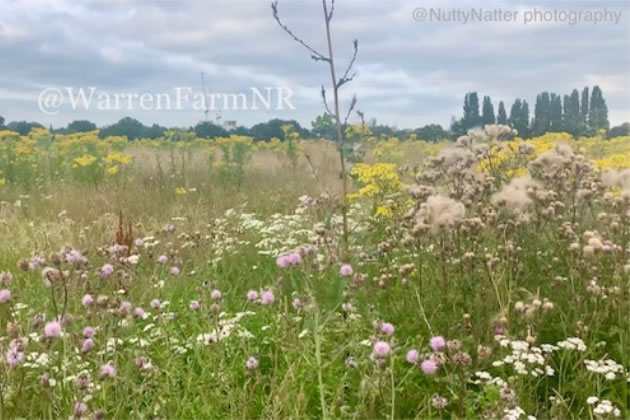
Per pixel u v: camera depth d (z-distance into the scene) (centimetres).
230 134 1680
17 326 332
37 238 769
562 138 1013
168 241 760
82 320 412
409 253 534
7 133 1597
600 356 386
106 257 625
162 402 329
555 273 466
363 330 396
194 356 403
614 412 300
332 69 522
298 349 372
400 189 686
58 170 1402
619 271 422
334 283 392
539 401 352
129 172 1398
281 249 654
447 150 577
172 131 1622
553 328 404
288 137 1508
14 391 329
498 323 384
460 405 301
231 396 342
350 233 541
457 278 455
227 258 679
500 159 617
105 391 333
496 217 460
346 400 349
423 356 338
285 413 326
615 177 507
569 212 540
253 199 1102
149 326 417
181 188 1162
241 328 422
